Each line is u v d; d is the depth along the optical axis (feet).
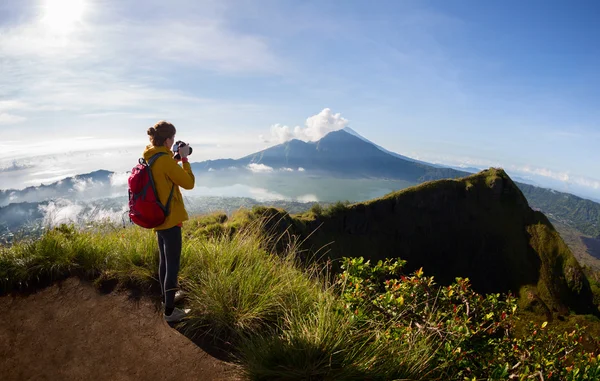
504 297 14.52
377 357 10.17
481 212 297.74
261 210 61.05
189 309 12.80
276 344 10.52
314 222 216.33
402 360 10.07
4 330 11.87
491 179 307.17
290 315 12.32
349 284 14.76
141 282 14.87
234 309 12.51
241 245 16.92
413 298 13.91
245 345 11.10
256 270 14.67
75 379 9.95
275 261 16.07
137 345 11.42
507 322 13.21
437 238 287.89
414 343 10.80
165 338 11.81
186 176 11.93
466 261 284.00
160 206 11.52
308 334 10.67
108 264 15.64
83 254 16.10
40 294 13.97
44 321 12.42
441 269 277.03
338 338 10.53
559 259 262.26
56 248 15.88
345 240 245.45
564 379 10.73
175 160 12.37
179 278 14.84
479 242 287.28
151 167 11.55
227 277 13.78
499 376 10.28
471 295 14.38
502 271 272.31
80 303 13.52
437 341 11.57
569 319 220.23
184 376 10.16
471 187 301.22
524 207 299.58
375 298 13.79
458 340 11.46
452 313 13.14
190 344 11.58
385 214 278.26
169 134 11.97
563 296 243.60
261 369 9.80
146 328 12.30
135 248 16.48
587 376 10.35
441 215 292.20
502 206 301.63
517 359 11.91
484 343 12.16
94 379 9.96
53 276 14.97
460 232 290.56
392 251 270.46
